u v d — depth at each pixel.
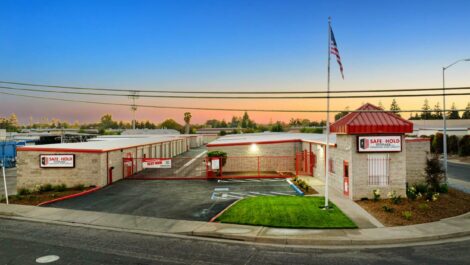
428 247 11.48
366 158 18.05
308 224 13.63
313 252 10.99
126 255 10.70
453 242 12.02
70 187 23.61
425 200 17.53
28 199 19.50
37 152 23.81
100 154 23.67
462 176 28.70
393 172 18.09
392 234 12.48
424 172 21.61
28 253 10.87
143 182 26.05
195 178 27.55
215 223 14.21
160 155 42.16
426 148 21.86
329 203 17.08
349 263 9.98
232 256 10.61
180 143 56.97
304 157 30.17
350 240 11.84
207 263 10.01
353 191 17.92
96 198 19.91
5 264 9.93
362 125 17.69
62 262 10.09
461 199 18.17
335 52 16.58
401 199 17.70
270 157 31.56
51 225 14.37
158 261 10.17
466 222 14.08
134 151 31.44
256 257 10.52
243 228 13.34
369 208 16.17
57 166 23.72
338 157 21.00
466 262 10.04
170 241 12.19
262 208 16.09
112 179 25.72
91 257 10.51
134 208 17.23
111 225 14.27
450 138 48.66
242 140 36.06
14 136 58.78
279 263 9.99
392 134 17.94
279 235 12.38
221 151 29.92
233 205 17.00
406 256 10.59
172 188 23.20
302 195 19.73
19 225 14.39
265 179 27.09
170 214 15.95
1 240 12.27
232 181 26.19
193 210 16.67
